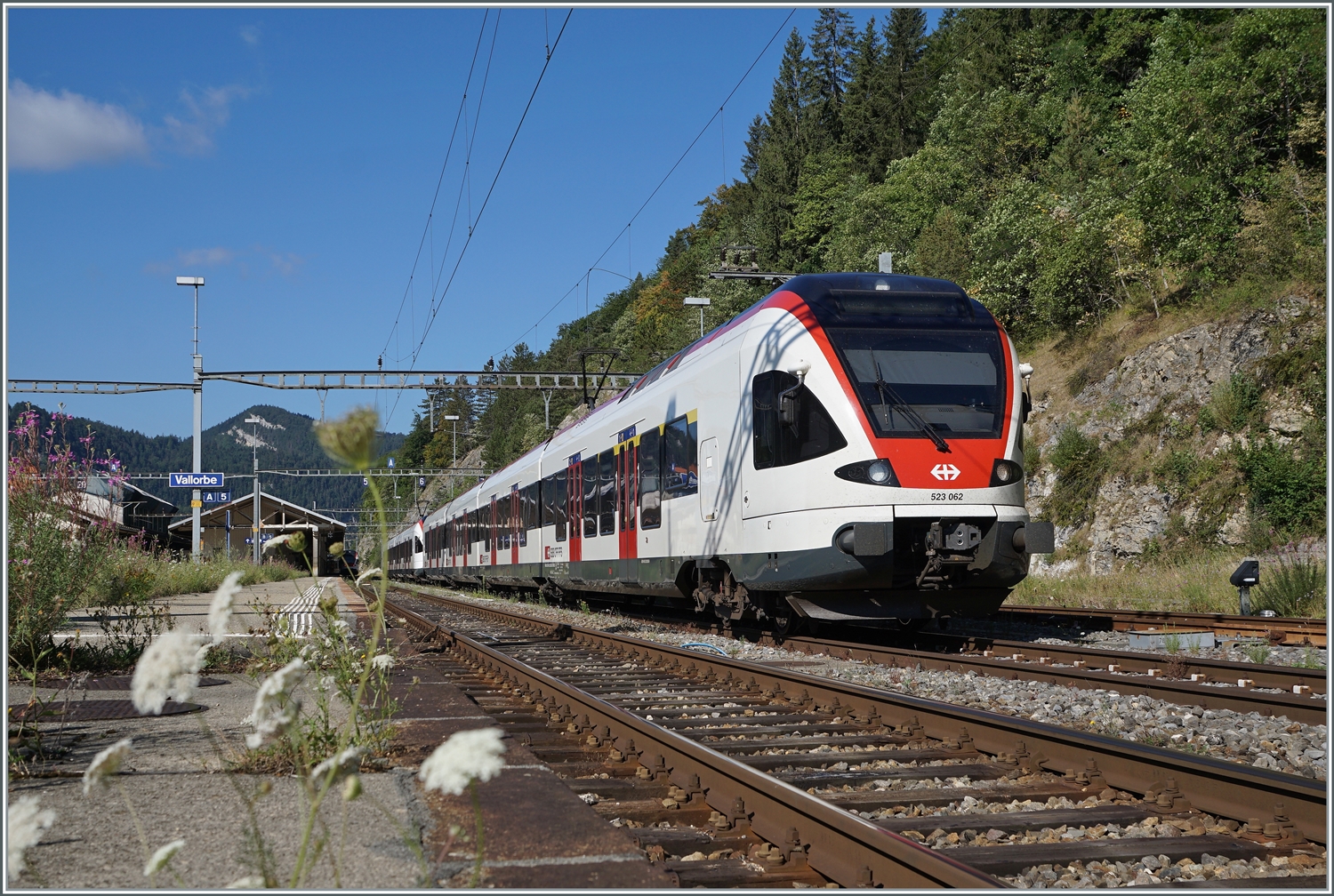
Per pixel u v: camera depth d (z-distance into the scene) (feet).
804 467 34.83
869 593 35.01
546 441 79.41
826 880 11.91
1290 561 54.39
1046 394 92.32
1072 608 53.42
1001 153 154.81
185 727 19.79
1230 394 70.64
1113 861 12.27
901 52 261.24
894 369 34.88
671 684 29.12
